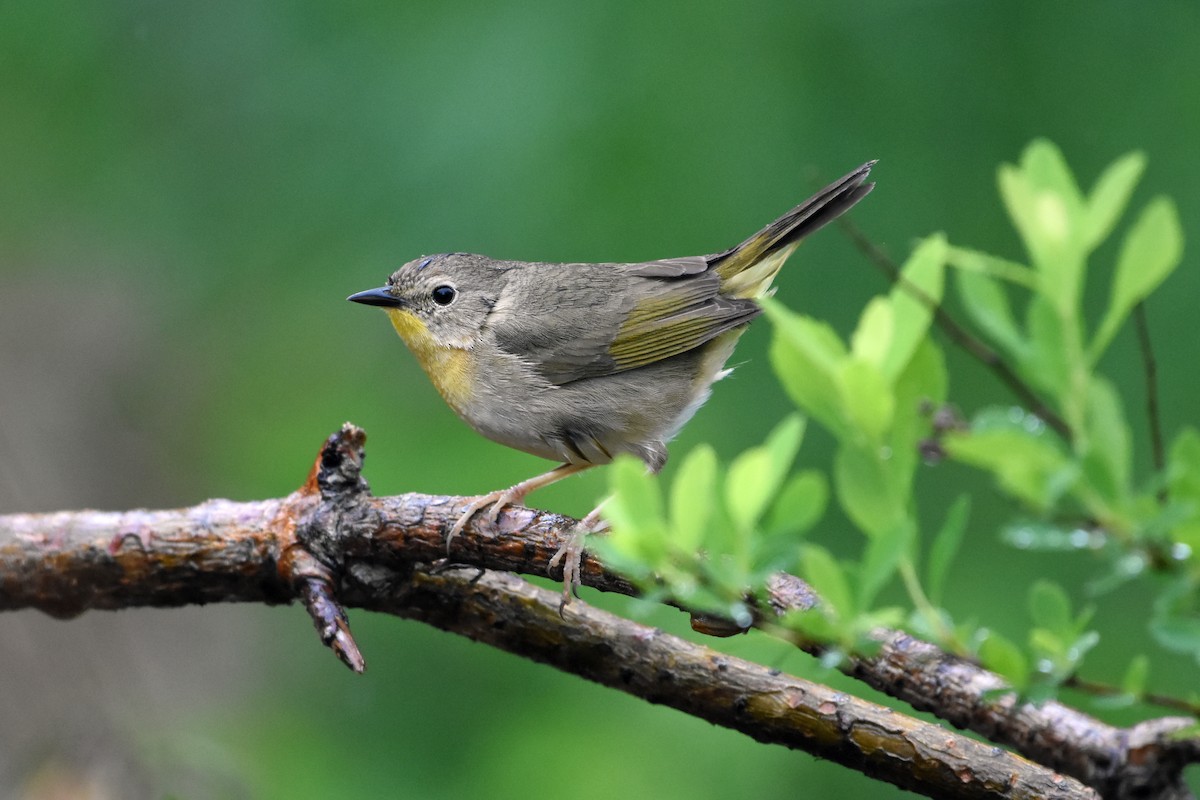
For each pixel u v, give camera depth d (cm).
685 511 466
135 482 1628
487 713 1237
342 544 714
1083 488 470
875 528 519
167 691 1414
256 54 1270
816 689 669
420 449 1285
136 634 1429
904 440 522
